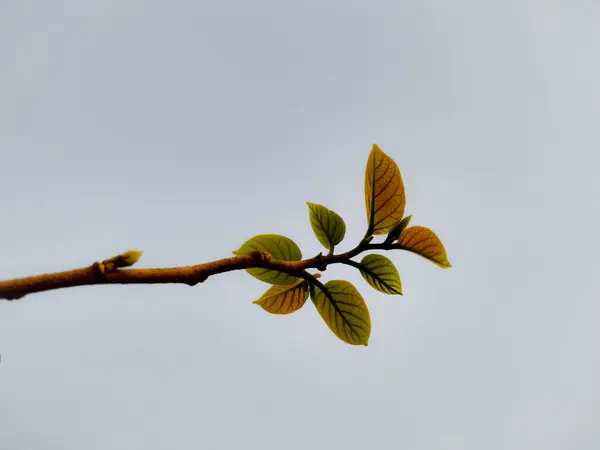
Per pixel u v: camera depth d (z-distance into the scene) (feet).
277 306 3.44
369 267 3.37
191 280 3.15
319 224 3.38
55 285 3.06
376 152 3.33
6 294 3.04
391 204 3.35
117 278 3.09
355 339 3.41
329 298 3.39
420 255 3.36
